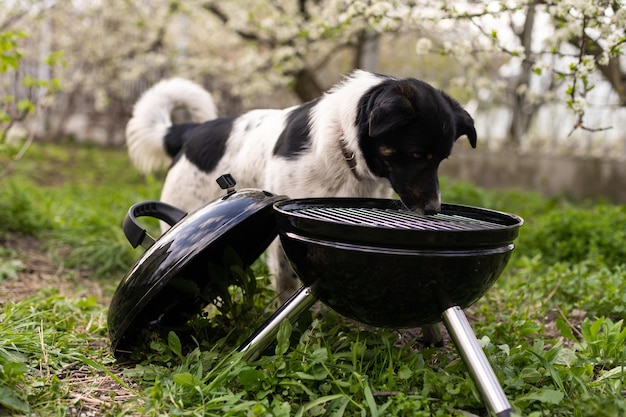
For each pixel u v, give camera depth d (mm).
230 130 1862
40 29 4754
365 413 1165
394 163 1481
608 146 4504
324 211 1352
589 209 3961
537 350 1349
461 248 1158
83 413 1208
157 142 2086
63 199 3236
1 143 2633
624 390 1274
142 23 4469
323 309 1581
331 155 1557
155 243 1347
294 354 1272
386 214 1382
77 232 2445
